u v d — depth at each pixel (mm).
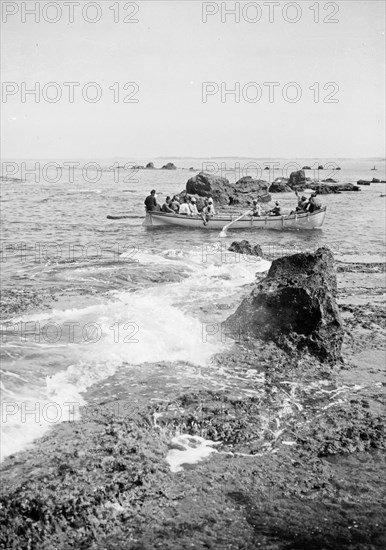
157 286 14164
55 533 4910
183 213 30172
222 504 5387
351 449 6457
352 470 6047
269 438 6656
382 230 29859
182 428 6746
